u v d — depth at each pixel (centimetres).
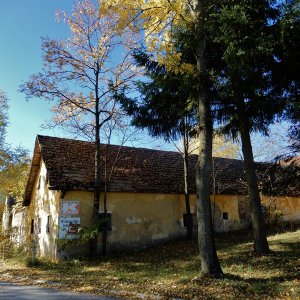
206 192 1007
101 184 1828
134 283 1044
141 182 1983
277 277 959
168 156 2431
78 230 1638
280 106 1227
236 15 973
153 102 1365
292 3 1027
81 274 1284
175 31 1129
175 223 2005
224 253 1405
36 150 2092
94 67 1647
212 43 1234
